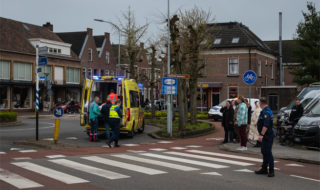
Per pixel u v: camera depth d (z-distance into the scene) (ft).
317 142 44.04
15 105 141.59
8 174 27.73
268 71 162.71
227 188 23.90
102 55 193.67
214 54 151.74
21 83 141.18
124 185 24.31
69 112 143.13
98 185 24.23
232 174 28.84
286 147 46.39
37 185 24.04
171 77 59.98
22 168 30.32
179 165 32.81
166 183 25.07
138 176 27.40
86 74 180.55
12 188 23.16
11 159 35.27
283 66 189.88
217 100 151.94
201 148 47.01
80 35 185.06
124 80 57.06
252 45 146.10
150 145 49.78
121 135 63.77
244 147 43.60
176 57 67.15
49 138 55.11
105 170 29.73
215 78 151.33
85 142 51.57
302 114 49.42
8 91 138.82
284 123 50.93
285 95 143.95
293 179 27.37
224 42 150.92
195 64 82.07
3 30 144.56
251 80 49.83
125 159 36.01
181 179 26.50
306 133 44.24
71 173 28.30
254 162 35.42
